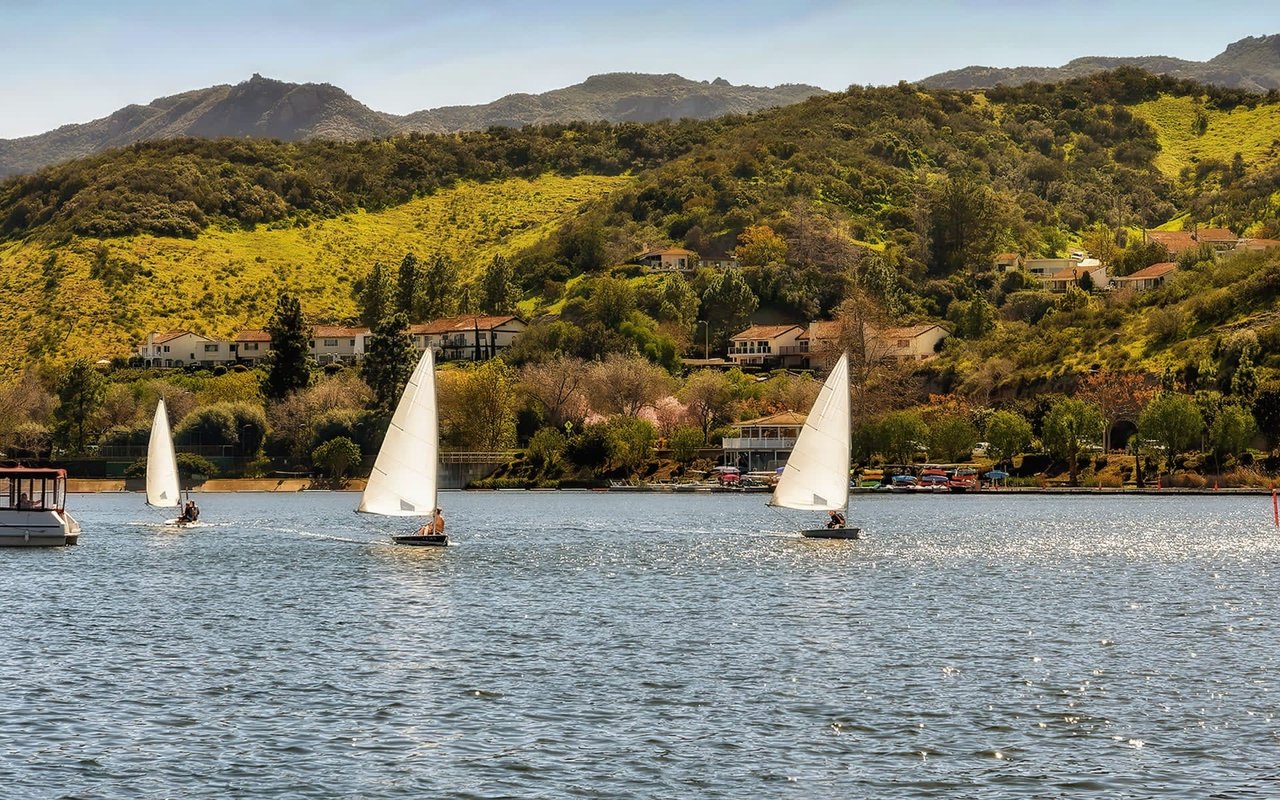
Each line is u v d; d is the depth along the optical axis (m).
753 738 41.94
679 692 48.22
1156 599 73.00
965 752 40.38
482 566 91.69
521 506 161.75
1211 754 40.00
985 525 125.94
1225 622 64.38
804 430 100.56
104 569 89.94
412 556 99.56
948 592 76.31
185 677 50.75
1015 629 62.44
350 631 62.12
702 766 38.97
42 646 57.59
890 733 42.50
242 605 71.50
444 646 57.84
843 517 112.00
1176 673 51.38
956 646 57.66
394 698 47.25
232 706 46.00
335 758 39.75
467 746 41.00
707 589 78.06
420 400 92.94
